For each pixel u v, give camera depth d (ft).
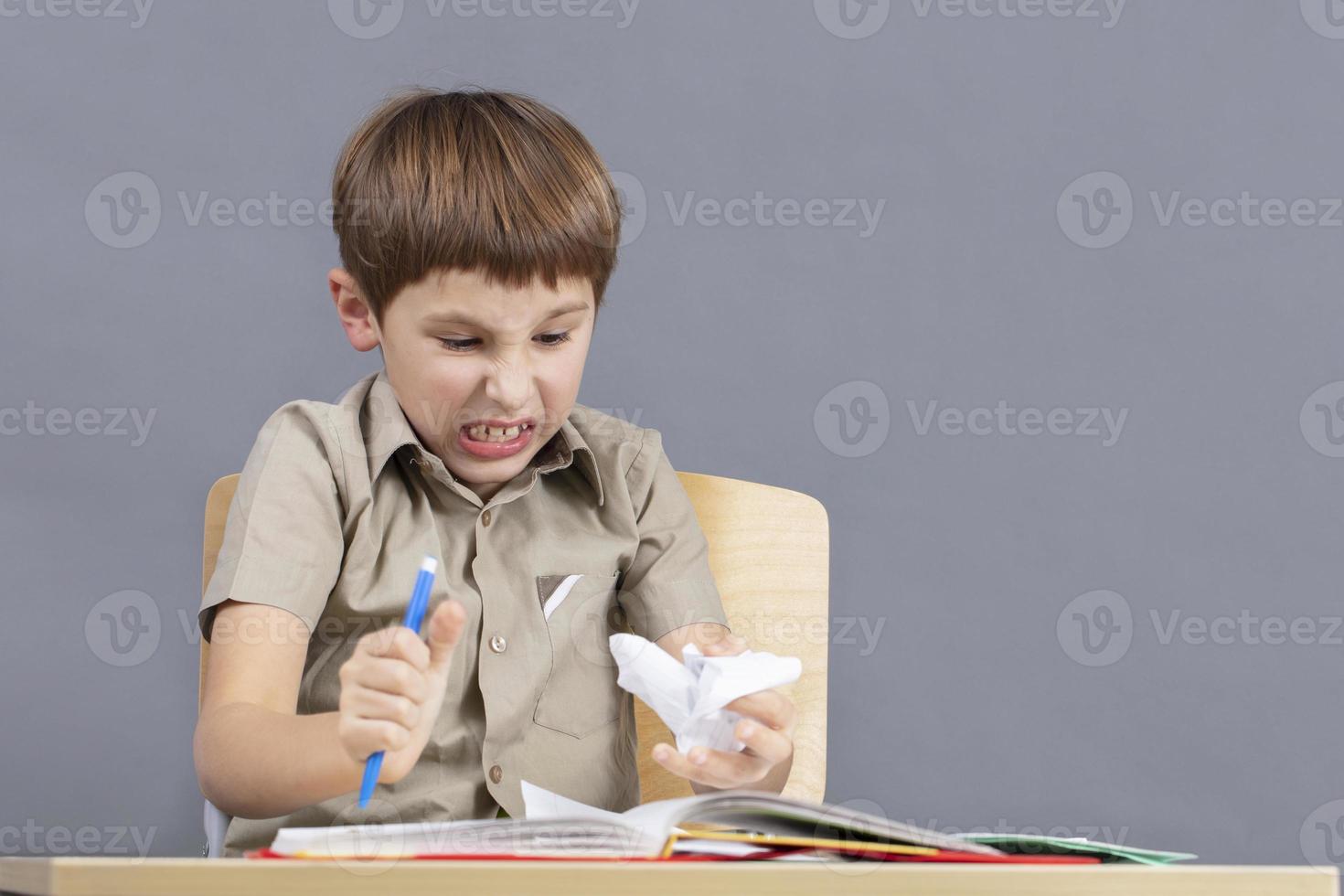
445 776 3.81
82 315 6.65
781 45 7.15
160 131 6.77
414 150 3.79
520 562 4.04
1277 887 2.00
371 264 3.80
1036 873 1.96
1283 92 7.27
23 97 6.64
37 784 6.43
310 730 3.12
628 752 4.22
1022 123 7.22
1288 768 7.13
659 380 7.00
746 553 4.76
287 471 3.81
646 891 1.90
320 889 1.90
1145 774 7.09
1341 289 7.22
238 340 6.81
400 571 3.87
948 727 7.03
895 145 7.18
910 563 7.08
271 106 6.88
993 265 7.20
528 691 3.91
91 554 6.59
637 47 7.11
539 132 3.97
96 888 1.92
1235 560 7.18
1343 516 7.20
